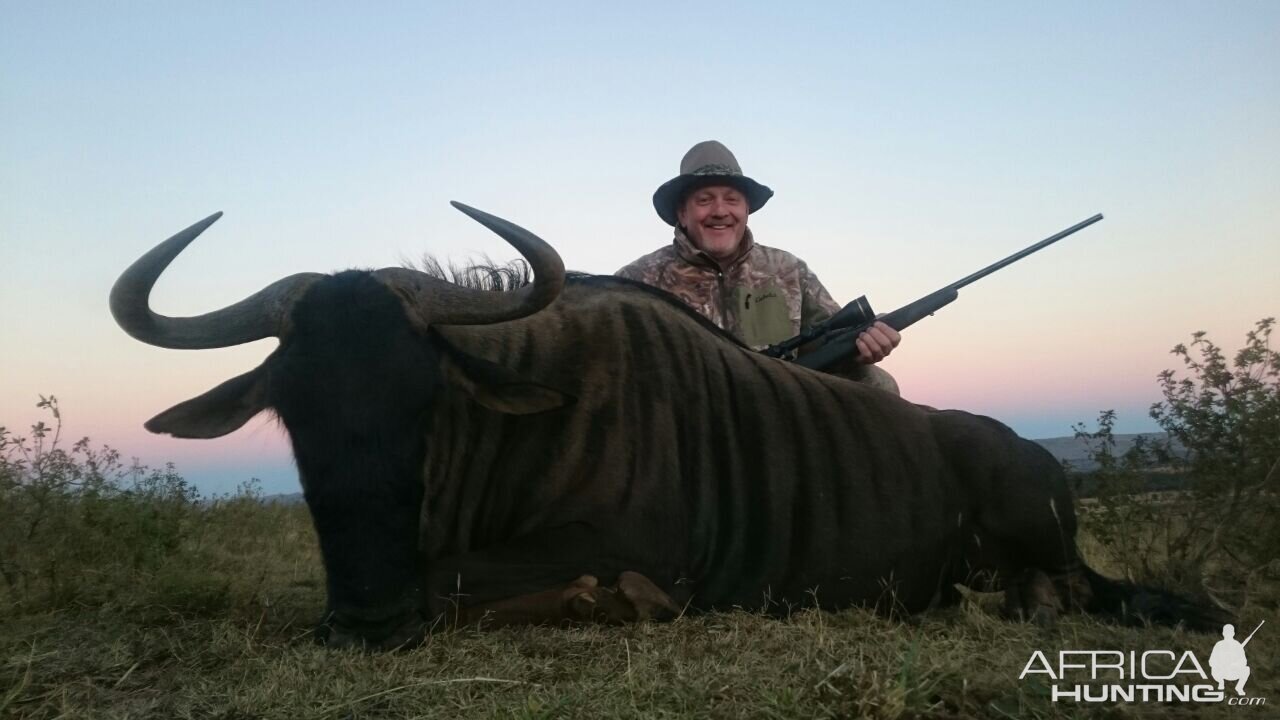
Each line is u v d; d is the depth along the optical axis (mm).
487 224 1576
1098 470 2107
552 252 1567
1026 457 1886
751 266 2650
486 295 1606
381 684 1140
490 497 1694
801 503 1798
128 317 1554
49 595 1754
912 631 1495
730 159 2592
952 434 1927
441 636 1396
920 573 1850
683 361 1833
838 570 1777
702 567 1744
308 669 1223
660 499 1681
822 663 1118
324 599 1841
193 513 2592
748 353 1927
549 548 1580
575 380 1747
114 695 1180
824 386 1920
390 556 1364
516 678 1169
